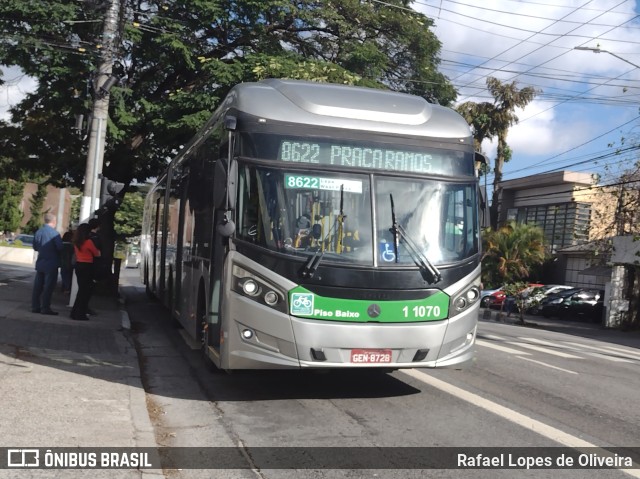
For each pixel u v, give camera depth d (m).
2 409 6.35
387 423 6.85
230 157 7.19
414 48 21.64
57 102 17.19
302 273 6.86
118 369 8.79
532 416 7.46
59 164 19.58
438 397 8.15
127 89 16.97
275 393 8.07
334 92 7.77
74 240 12.89
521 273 36.00
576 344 17.80
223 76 17.09
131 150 19.12
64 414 6.36
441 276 7.25
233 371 8.43
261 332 6.86
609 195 33.56
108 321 13.33
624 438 6.77
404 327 7.04
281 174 7.11
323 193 7.15
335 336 6.85
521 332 20.81
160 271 16.06
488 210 8.06
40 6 15.75
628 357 15.30
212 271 8.04
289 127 7.26
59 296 16.97
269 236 6.95
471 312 7.50
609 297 29.45
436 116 7.93
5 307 13.13
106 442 5.62
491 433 6.63
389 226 7.22
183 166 12.23
